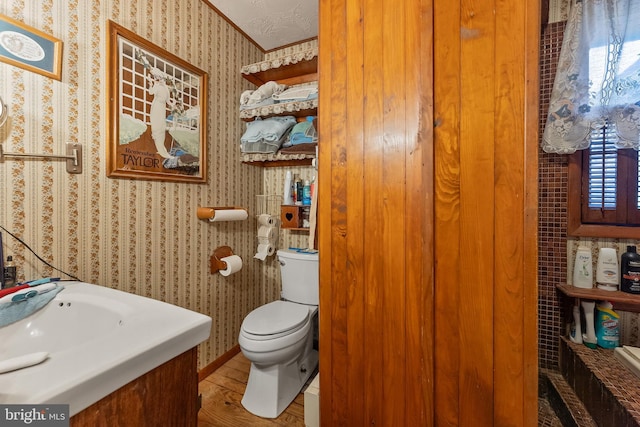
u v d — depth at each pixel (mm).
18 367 466
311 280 1823
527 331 772
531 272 767
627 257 1264
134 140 1315
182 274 1582
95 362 497
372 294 936
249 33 2016
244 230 2068
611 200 1328
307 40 2096
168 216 1500
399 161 887
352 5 949
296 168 2152
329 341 1013
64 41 1067
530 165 761
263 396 1432
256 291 2189
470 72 808
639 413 840
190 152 1607
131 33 1283
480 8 795
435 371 861
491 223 799
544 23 1390
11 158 943
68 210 1092
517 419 783
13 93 941
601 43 1165
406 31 870
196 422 686
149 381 572
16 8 946
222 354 1853
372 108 923
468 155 815
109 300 839
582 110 1192
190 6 1603
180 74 1538
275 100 1898
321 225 1023
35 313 842
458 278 833
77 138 1113
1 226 922
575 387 1218
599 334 1257
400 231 890
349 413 979
